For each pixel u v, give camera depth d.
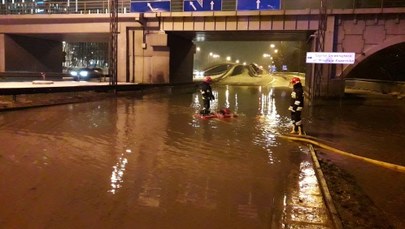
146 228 5.11
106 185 6.91
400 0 29.86
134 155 9.43
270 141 12.01
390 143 12.56
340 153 10.70
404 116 20.33
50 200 6.05
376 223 5.50
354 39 30.55
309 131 14.65
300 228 5.24
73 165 8.29
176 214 5.64
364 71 48.09
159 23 37.00
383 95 35.97
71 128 13.34
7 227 4.99
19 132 12.23
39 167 8.05
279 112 20.88
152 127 14.12
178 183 7.18
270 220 5.51
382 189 7.41
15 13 45.25
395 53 35.44
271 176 7.90
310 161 9.38
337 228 5.07
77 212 5.58
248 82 62.88
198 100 27.41
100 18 38.00
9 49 42.88
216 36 41.38
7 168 7.89
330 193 6.84
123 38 38.16
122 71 38.56
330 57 26.58
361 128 15.84
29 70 46.41
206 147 10.76
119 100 25.70
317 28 31.95
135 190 6.68
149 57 38.22
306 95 34.03
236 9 33.59
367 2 30.72
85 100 24.08
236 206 6.05
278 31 34.06
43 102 21.30
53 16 39.53
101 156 9.22
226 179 7.57
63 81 38.22
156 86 35.34
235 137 12.55
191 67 48.28
